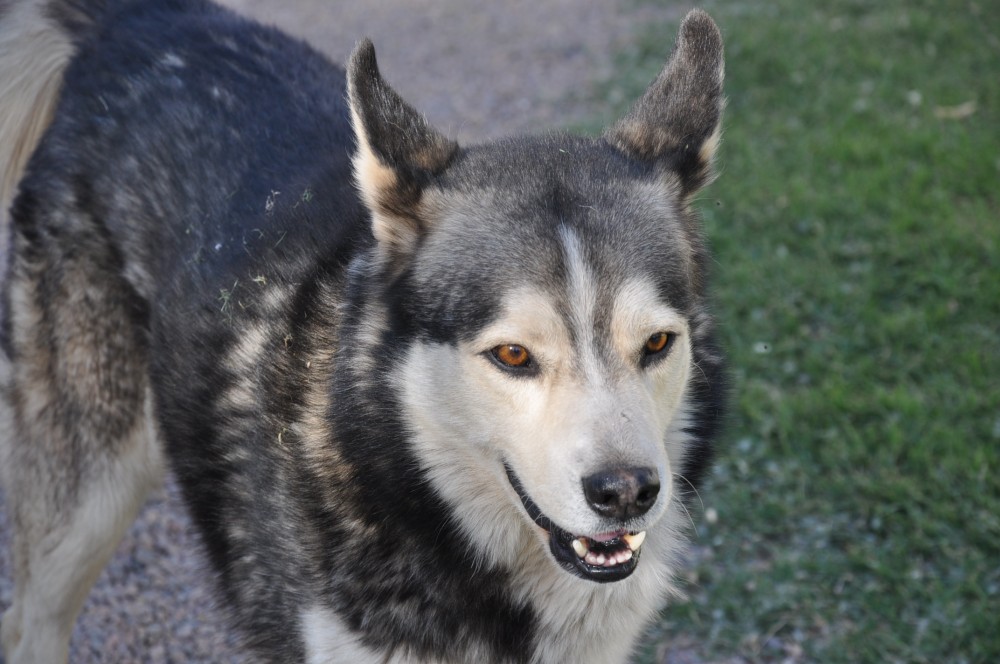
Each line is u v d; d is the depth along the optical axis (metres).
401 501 4.01
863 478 6.47
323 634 4.03
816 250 8.62
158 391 4.78
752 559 6.18
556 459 3.50
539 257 3.69
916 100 10.98
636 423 3.50
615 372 3.61
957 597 5.73
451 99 12.40
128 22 5.40
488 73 13.07
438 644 4.12
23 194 5.14
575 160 4.01
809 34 12.61
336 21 14.92
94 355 4.93
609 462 3.41
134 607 6.02
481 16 15.08
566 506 3.46
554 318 3.61
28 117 5.55
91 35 5.41
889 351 7.50
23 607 5.27
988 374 7.23
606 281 3.66
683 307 3.88
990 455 6.46
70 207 5.02
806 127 10.68
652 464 3.45
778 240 8.81
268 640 4.34
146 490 5.27
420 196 3.93
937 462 6.56
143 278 4.86
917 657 5.43
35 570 5.18
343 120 4.98
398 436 3.95
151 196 4.86
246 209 4.66
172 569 6.27
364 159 3.89
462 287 3.75
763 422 6.92
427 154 4.02
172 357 4.68
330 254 4.36
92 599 6.07
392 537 4.04
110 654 5.74
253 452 4.32
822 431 6.85
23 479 5.15
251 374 4.39
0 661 5.42
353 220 4.36
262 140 4.85
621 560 3.76
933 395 7.09
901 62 11.82
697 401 4.25
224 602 4.65
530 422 3.62
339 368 4.02
